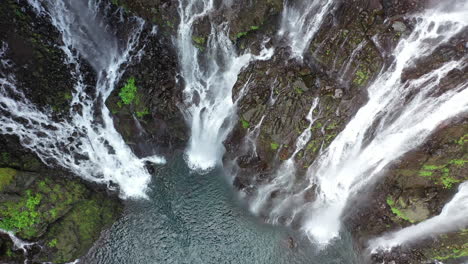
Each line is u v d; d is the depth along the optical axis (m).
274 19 12.08
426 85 10.44
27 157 13.56
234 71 13.42
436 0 9.95
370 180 13.42
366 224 14.32
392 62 10.57
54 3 13.09
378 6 10.48
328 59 11.23
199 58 13.77
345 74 11.14
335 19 11.11
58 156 14.39
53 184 13.73
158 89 14.25
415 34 10.20
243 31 12.41
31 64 13.39
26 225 12.91
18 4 12.39
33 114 13.90
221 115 14.40
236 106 13.39
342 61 10.99
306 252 14.62
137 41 14.40
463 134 10.59
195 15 12.51
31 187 13.12
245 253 14.75
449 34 9.88
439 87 10.28
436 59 10.08
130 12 13.48
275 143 12.56
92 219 14.83
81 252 14.69
